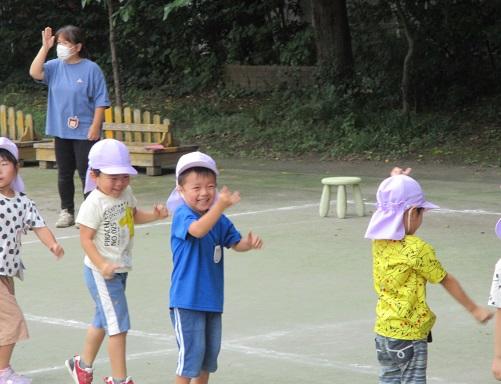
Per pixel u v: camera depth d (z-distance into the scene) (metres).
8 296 11.08
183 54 45.81
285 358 11.92
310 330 13.03
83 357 11.11
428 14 36.75
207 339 10.06
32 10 49.53
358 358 11.84
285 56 43.09
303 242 18.34
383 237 9.35
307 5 45.12
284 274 16.06
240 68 44.06
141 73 46.94
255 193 24.06
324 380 11.09
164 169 28.20
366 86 37.66
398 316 9.36
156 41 46.44
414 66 36.53
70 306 14.64
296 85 41.44
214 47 45.94
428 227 19.30
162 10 44.69
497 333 8.12
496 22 36.44
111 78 47.25
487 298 14.18
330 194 22.42
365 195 23.44
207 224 9.59
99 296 10.75
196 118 38.78
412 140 32.19
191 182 9.88
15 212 11.24
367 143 31.98
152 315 13.97
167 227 20.27
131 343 12.70
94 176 10.84
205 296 9.86
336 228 19.53
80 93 19.86
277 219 20.62
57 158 20.42
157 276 16.19
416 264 9.30
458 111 35.81
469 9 36.50
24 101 44.91
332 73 37.69
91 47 48.56
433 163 29.47
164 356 12.15
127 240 10.96
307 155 31.84
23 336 11.08
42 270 16.92
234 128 36.12
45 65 20.05
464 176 26.84
